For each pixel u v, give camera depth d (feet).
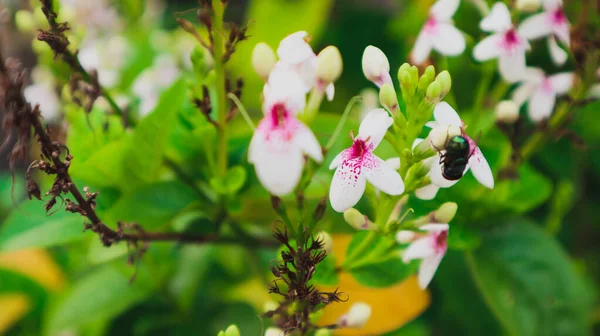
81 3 1.26
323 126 1.12
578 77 1.09
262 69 0.95
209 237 1.08
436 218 0.97
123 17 1.51
